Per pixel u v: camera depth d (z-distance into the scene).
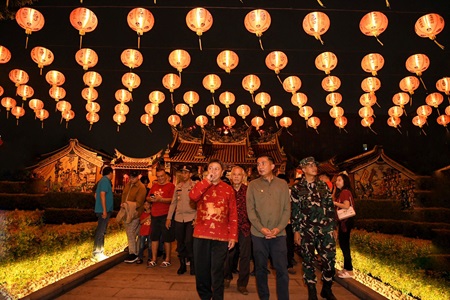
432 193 8.34
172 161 23.30
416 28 7.25
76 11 7.07
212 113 14.71
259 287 4.29
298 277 6.58
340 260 7.56
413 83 10.01
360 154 25.86
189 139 26.27
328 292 4.79
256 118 16.98
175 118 16.22
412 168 24.16
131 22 7.25
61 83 10.60
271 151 25.92
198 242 4.15
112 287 5.28
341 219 5.98
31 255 5.06
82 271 5.72
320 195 4.80
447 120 12.15
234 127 29.75
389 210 12.23
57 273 5.73
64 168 25.84
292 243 7.14
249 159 23.56
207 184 4.20
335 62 8.84
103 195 7.03
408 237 7.80
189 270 6.72
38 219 7.50
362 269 6.53
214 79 10.70
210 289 4.18
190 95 12.55
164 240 7.10
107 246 8.19
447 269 4.76
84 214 12.69
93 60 8.71
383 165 24.25
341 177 6.24
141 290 5.15
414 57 8.52
